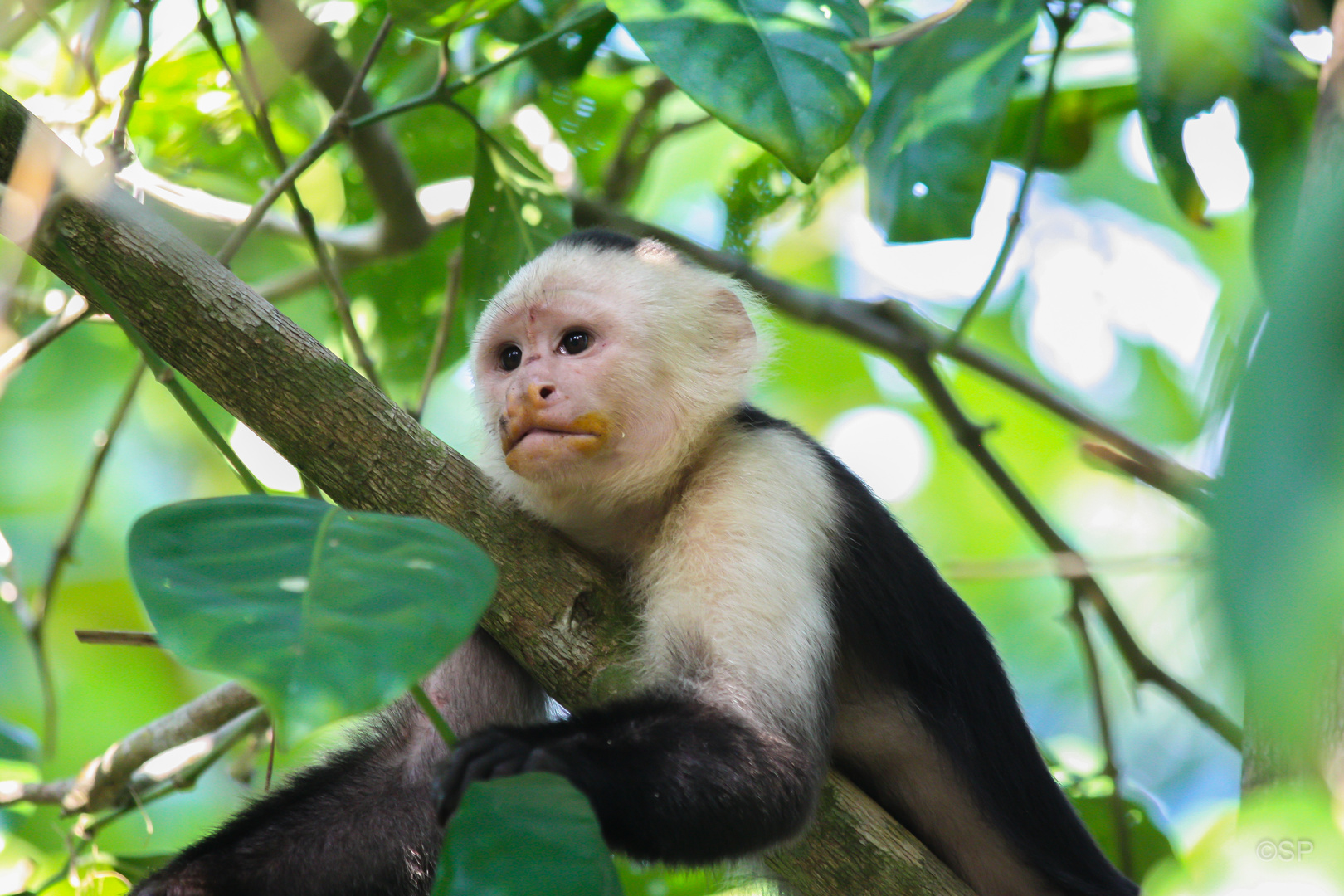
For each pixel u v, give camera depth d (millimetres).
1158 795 15164
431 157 12039
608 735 6145
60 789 9281
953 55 8984
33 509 16922
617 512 8320
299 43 10141
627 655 6992
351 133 8781
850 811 7098
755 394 9383
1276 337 1910
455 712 8102
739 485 7676
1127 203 17094
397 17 8547
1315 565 1776
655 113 13008
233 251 8391
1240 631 1826
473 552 4445
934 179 8844
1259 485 1844
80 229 6367
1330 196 2010
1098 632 17234
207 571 4207
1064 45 9492
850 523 8102
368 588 4180
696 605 7148
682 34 7027
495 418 8617
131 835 14406
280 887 7281
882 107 9188
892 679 8211
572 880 4551
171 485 17344
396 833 7477
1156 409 17906
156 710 16578
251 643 3898
